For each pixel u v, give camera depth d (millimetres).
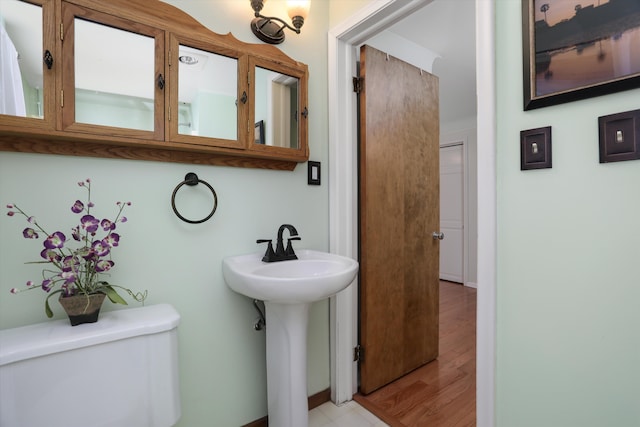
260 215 1447
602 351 821
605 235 811
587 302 842
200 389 1297
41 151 975
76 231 968
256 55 1322
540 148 907
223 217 1343
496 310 1010
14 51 896
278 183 1504
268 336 1330
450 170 4191
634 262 771
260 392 1455
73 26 962
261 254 1426
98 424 885
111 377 905
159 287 1195
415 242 2035
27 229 901
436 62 2650
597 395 830
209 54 1219
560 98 863
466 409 1643
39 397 817
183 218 1196
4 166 943
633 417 779
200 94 1187
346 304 1702
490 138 1000
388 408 1646
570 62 848
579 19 832
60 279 952
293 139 1441
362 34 1600
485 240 1019
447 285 4039
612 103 793
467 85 3119
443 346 2393
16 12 900
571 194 862
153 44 1093
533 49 914
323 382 1704
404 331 1966
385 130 1828
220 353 1343
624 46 764
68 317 1002
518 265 964
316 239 1646
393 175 1882
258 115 1329
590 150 829
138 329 939
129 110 1047
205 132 1190
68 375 851
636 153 755
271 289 1033
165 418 984
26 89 900
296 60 1550
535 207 927
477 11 1021
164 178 1200
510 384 990
